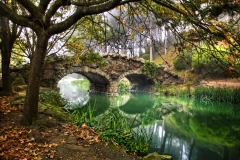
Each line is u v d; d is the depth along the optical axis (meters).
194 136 9.81
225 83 19.50
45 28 5.09
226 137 9.68
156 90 22.81
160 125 11.48
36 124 5.55
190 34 4.18
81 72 19.25
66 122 6.49
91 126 6.76
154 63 22.72
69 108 11.39
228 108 15.77
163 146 8.29
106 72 20.42
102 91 23.00
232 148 8.24
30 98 5.50
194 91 19.42
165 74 23.39
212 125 11.69
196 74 22.94
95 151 4.85
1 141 4.53
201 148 8.19
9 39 9.41
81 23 9.73
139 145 6.04
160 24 4.71
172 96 20.88
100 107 15.09
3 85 9.45
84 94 22.58
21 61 14.22
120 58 21.08
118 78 21.12
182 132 10.39
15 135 4.89
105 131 6.07
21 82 12.54
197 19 3.34
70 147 4.81
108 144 5.37
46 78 16.47
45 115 6.44
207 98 17.88
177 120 12.82
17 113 6.54
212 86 18.59
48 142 4.88
